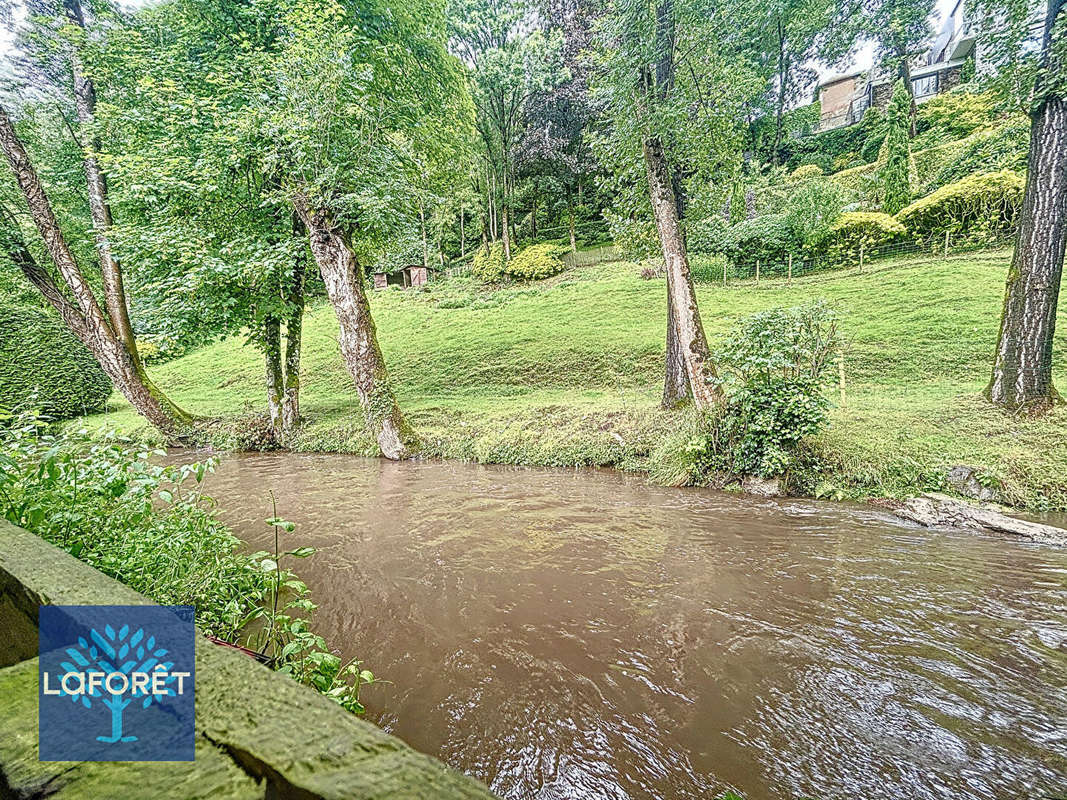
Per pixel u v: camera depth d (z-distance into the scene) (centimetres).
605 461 781
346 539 500
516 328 1794
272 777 52
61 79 1076
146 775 54
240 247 943
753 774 212
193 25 1015
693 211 980
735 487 630
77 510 251
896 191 1975
